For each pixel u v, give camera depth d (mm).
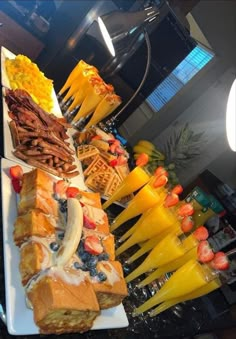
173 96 3217
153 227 1503
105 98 2062
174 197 1490
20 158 1534
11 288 1061
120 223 1680
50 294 1009
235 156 3209
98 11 2551
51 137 1726
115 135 2676
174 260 1453
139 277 1616
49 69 2662
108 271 1272
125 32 1818
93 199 1546
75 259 1197
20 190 1341
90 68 2135
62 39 2645
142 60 3107
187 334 1589
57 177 1649
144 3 2324
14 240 1174
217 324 1799
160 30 2928
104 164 1979
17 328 1000
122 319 1297
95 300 1118
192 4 2953
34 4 3055
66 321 1081
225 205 2578
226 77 3125
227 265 1285
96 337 1241
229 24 3012
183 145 2680
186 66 3139
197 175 3303
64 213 1315
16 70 1968
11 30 2725
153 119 3352
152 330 1454
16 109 1699
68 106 2291
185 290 1325
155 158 2635
